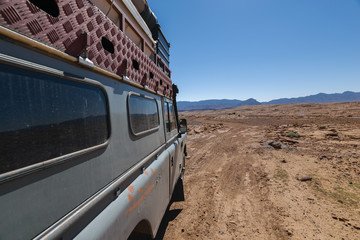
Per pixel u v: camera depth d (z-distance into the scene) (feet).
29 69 3.02
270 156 28.73
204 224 12.51
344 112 126.82
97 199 4.33
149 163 8.24
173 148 12.90
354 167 21.53
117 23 6.22
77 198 3.79
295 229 11.65
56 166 3.38
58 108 3.55
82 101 4.21
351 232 11.12
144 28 8.63
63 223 3.35
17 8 2.84
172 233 11.66
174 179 12.74
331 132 46.96
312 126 63.72
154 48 10.87
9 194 2.60
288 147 33.55
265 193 16.67
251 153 31.50
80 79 4.11
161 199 9.18
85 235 3.79
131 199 5.82
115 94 5.69
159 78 10.93
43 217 3.04
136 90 7.45
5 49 2.69
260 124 88.17
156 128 9.64
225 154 32.14
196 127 84.28
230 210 14.16
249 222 12.61
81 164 4.01
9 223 2.56
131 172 6.16
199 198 16.20
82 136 4.10
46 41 3.26
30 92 3.04
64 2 3.70
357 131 46.70
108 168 4.96
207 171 23.57
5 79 2.69
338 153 27.78
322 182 18.24
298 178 19.47
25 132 2.89
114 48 5.52
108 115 5.18
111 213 4.72
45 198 3.11
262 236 11.19
